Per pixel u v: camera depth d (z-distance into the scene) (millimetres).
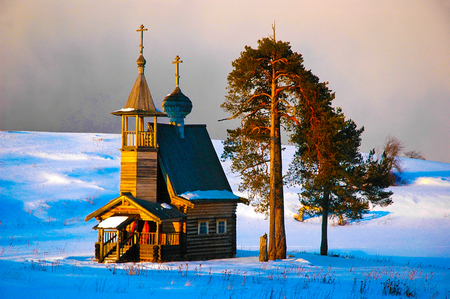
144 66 84062
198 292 45938
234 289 48469
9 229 113125
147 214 73688
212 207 83625
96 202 147500
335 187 91938
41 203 137625
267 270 64938
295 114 80062
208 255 82000
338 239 120000
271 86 82062
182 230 78750
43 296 39719
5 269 52312
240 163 83312
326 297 47000
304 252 94625
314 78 79500
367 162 106250
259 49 79062
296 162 89438
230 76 80312
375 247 108500
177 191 80125
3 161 181375
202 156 89250
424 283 59031
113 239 78500
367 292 50938
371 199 99250
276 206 81875
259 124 81562
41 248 87500
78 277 49938
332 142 79750
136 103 81438
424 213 154500
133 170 79500
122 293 43312
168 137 86375
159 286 47812
